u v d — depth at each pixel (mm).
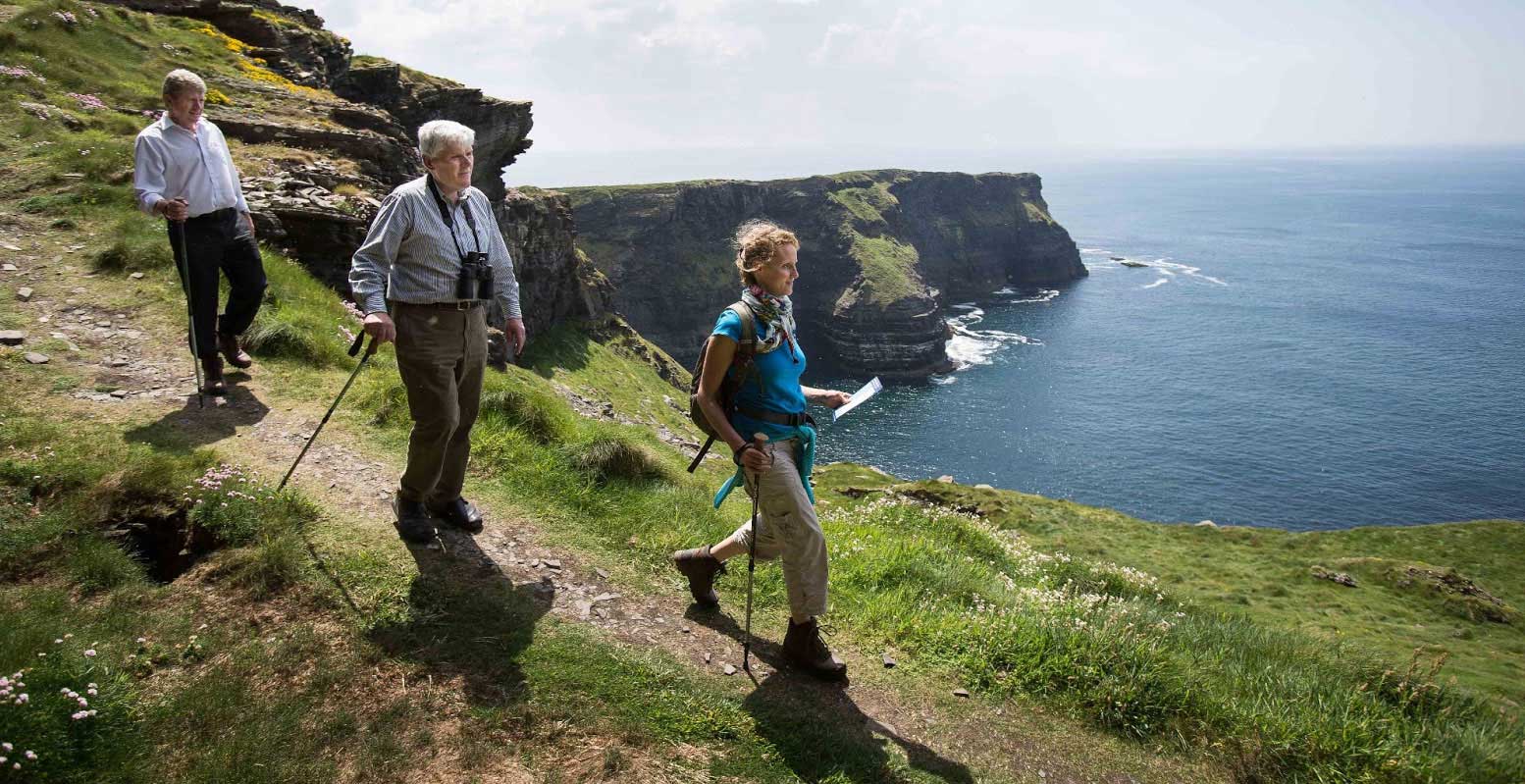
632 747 3918
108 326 8383
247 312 7949
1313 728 4930
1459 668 24281
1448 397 137375
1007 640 5512
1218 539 45938
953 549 9500
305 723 3766
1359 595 37781
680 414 73125
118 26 23219
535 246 71125
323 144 20688
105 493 5234
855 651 5293
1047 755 4555
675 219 186625
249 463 6082
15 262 9242
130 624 4258
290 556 4875
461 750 3752
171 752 3527
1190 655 6094
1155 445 116438
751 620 5445
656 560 6051
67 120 14883
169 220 6930
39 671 3619
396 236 4809
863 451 114938
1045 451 114625
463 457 5656
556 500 6656
